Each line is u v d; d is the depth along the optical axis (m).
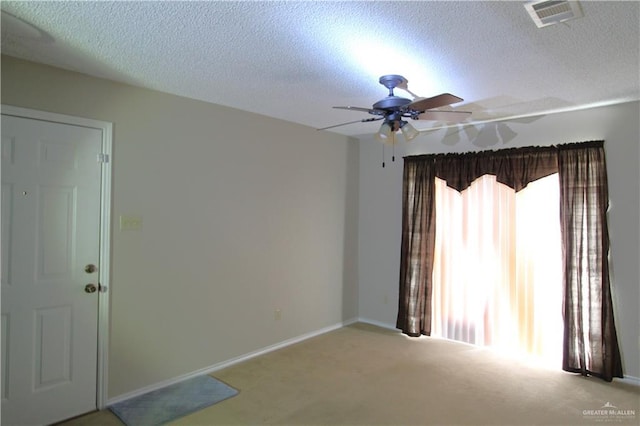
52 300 2.57
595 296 3.34
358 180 5.00
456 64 2.44
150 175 3.02
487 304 3.99
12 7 1.79
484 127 4.04
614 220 3.33
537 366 3.58
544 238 3.67
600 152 3.36
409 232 4.48
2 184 2.38
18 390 2.44
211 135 3.41
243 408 2.78
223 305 3.53
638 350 3.23
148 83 2.87
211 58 2.39
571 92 3.00
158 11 1.82
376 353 3.88
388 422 2.62
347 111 3.62
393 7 1.77
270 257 3.94
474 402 2.90
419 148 4.51
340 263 4.77
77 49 2.27
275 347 3.99
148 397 2.92
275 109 3.61
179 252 3.20
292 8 1.79
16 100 2.40
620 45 2.15
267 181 3.89
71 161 2.63
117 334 2.85
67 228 2.63
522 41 2.11
